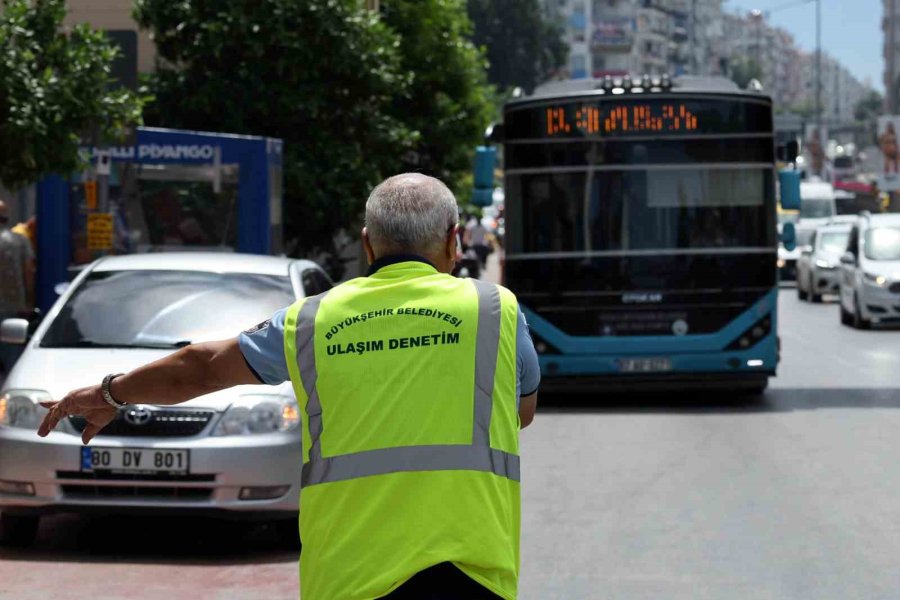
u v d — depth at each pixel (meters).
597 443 14.80
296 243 26.03
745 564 9.28
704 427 15.95
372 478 3.78
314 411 3.89
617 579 8.91
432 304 3.97
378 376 3.87
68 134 14.35
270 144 20.75
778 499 11.53
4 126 13.90
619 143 17.58
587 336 17.66
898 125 67.69
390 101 26.86
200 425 9.52
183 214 20.66
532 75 124.94
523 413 4.20
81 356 10.21
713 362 17.58
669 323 17.61
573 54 196.00
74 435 9.51
